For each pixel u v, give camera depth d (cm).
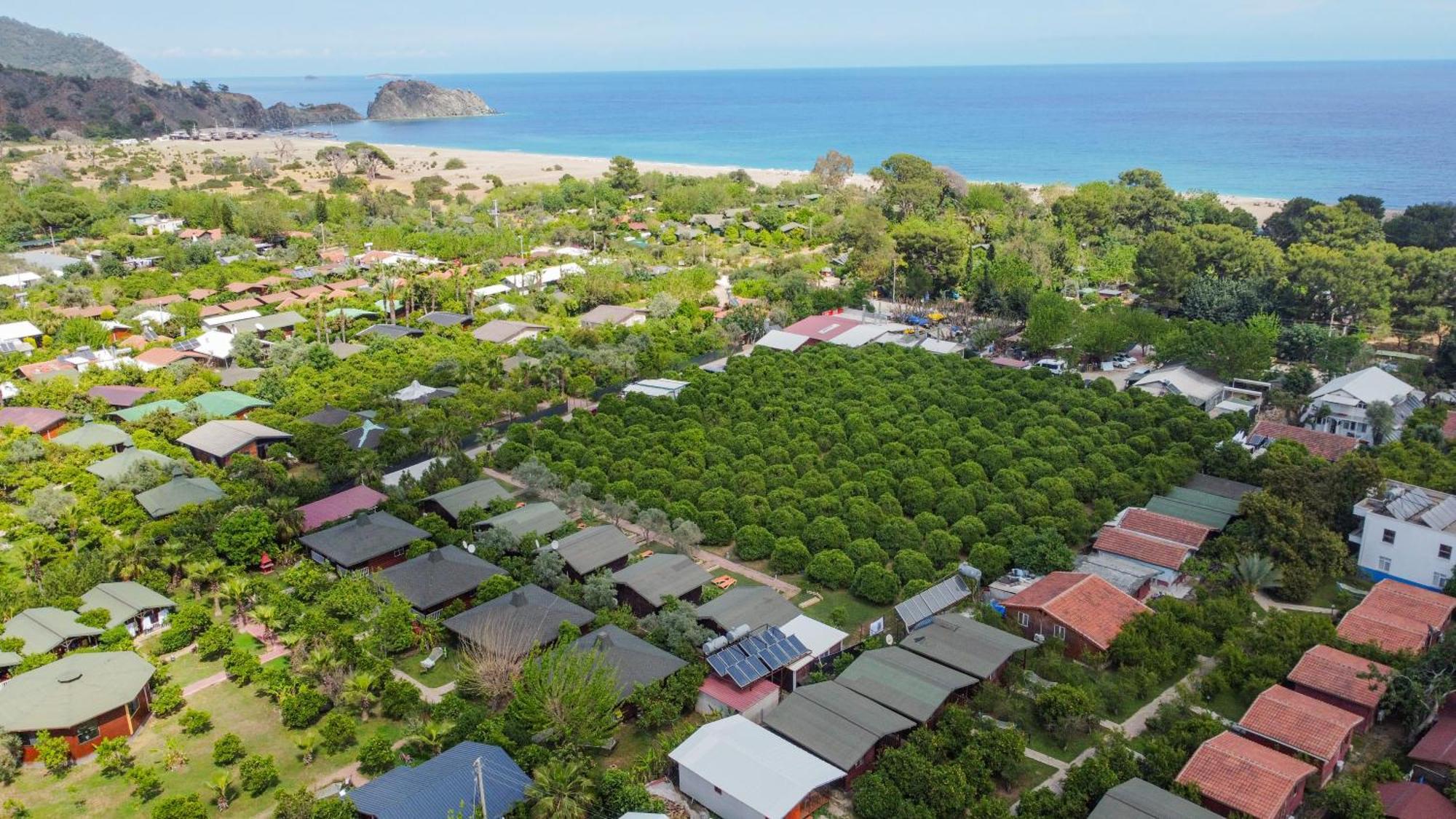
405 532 9275
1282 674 7200
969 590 8469
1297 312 16900
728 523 9750
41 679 6856
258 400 13388
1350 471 9612
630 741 6738
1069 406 12800
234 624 8262
